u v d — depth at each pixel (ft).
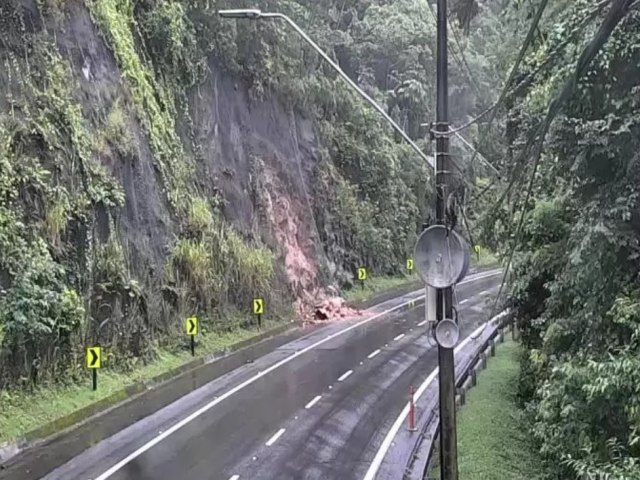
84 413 53.98
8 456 44.29
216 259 90.48
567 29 27.78
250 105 117.19
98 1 75.25
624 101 28.68
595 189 32.68
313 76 138.92
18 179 54.80
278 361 78.38
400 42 184.96
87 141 66.08
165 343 75.10
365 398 61.21
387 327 105.29
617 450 27.30
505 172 43.96
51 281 54.80
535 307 53.93
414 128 189.47
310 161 138.10
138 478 40.45
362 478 41.29
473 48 112.06
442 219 34.58
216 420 53.57
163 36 88.74
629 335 29.76
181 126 92.32
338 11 180.55
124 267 67.87
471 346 90.27
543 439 37.52
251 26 113.29
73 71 67.62
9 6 60.85
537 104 35.45
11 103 57.06
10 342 49.80
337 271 137.18
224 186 101.96
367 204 159.63
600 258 30.76
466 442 48.52
